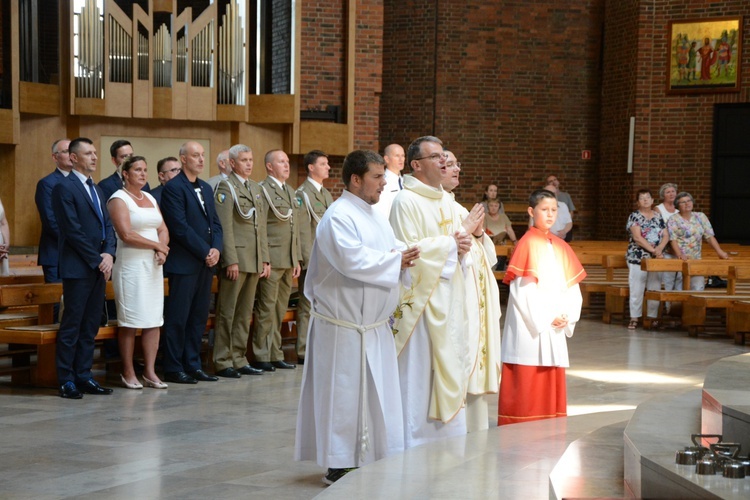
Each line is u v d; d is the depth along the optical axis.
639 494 3.55
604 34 19.75
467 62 19.78
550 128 20.17
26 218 13.46
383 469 4.71
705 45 18.05
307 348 5.24
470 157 19.92
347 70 14.60
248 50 14.12
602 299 16.00
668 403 4.98
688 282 12.68
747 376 4.52
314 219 9.41
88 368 7.82
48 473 5.34
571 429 5.79
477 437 5.51
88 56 13.34
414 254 5.13
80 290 7.56
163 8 13.67
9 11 13.40
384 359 5.20
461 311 5.65
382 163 5.17
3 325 8.24
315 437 5.22
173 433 6.38
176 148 14.08
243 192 8.60
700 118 18.22
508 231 16.47
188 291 8.27
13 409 7.11
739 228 18.27
